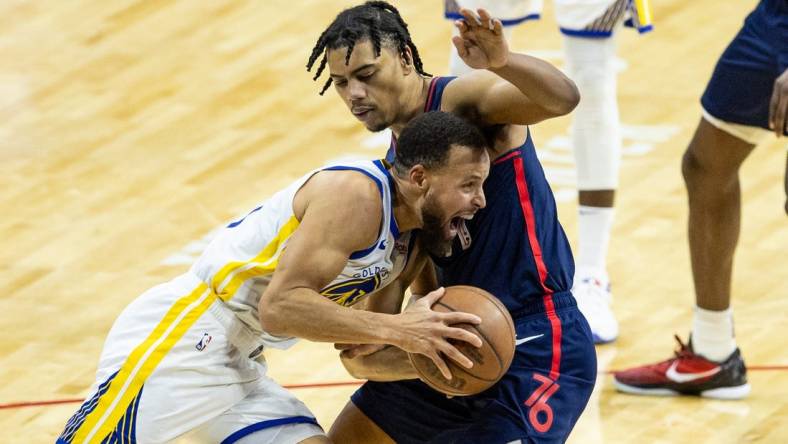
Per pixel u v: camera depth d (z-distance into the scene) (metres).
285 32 26.91
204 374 10.48
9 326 16.69
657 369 14.76
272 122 23.00
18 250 18.86
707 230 14.13
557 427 10.48
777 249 18.20
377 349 10.77
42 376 15.39
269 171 21.11
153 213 19.86
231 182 20.78
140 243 18.92
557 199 19.67
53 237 19.23
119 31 27.41
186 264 18.20
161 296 10.65
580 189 16.25
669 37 25.92
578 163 16.19
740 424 13.99
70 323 16.72
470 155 9.65
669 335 16.11
